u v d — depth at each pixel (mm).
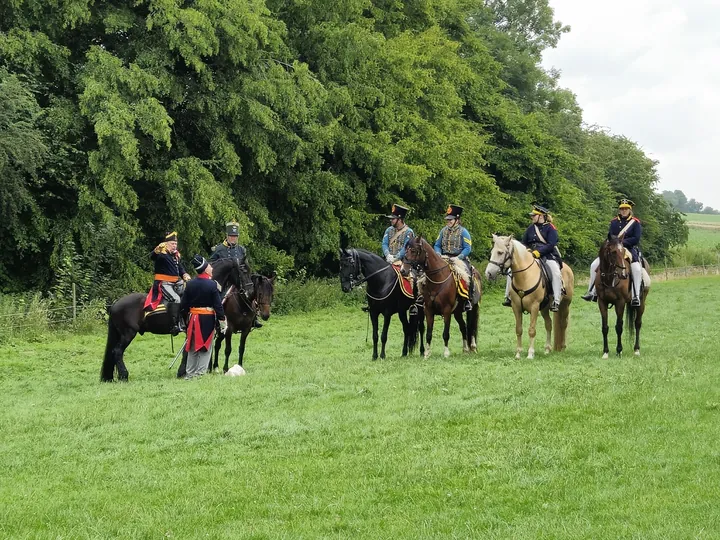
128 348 23188
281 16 35562
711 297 40375
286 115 32500
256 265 33469
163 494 9406
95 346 23219
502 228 46000
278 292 32531
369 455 10508
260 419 12352
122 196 27312
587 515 8344
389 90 38375
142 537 8281
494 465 9938
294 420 12219
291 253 36719
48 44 27438
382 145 36781
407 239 17812
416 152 38781
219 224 30531
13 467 10586
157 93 28516
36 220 27688
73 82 28297
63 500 9305
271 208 36281
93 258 28266
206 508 8977
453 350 20969
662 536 7637
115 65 27438
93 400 14227
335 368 16625
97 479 10023
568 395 13125
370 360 18016
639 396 12812
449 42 43062
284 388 14391
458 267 17938
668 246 77000
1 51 26703
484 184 42750
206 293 16516
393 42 39656
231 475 9992
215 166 31188
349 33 35250
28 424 12633
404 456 10398
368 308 18484
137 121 27734
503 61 64438
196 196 28875
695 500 8523
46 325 24672
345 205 37562
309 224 36750
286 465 10289
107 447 11383
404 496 9133
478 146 42719
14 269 30031
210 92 30469
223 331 16719
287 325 28938
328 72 36312
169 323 16797
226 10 29531
